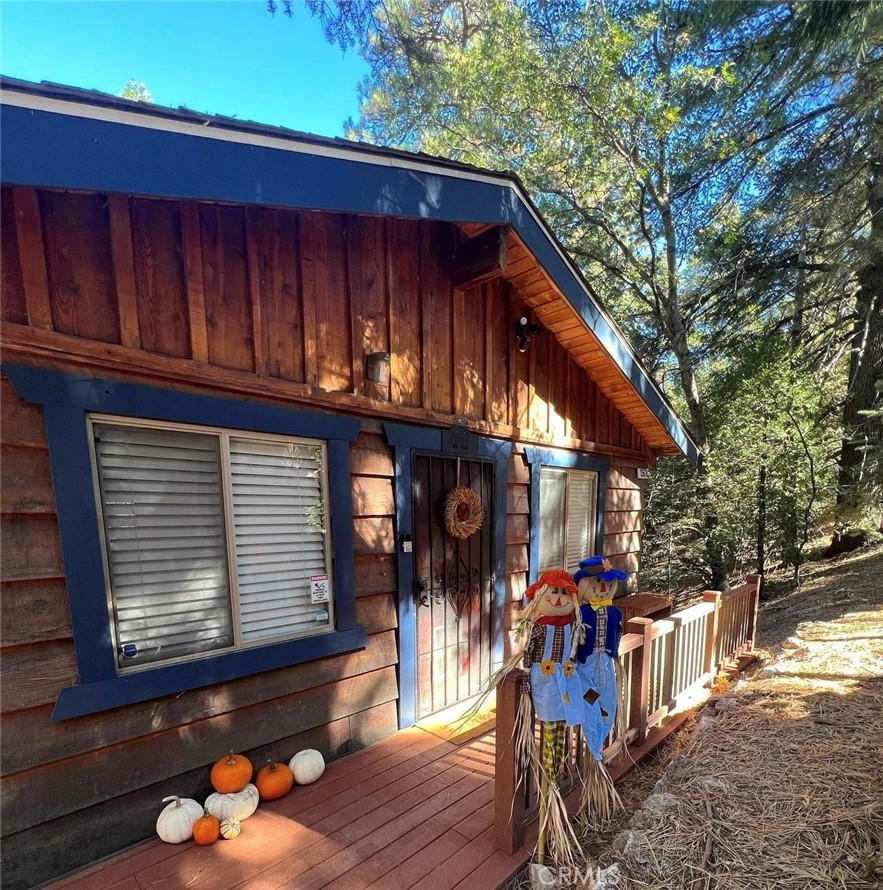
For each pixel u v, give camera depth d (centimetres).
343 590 304
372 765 294
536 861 213
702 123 808
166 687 231
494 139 920
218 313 254
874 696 330
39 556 203
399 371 344
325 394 296
